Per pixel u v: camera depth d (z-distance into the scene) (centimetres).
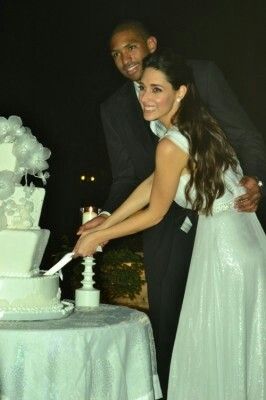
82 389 296
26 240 319
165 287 439
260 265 348
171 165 341
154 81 342
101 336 303
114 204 463
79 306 362
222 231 347
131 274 711
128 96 453
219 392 344
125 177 467
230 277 344
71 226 1511
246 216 356
